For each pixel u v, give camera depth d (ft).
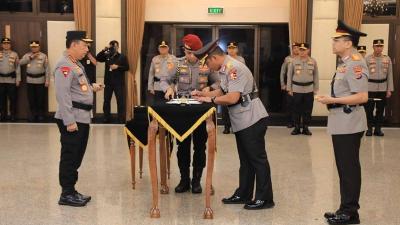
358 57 12.71
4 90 33.42
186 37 16.07
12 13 33.63
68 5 33.63
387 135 29.81
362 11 32.42
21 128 30.71
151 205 14.92
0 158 21.53
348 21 32.48
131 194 16.12
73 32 14.39
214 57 14.10
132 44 33.45
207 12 34.63
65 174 14.74
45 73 33.45
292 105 30.30
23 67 34.01
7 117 33.94
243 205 14.97
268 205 14.64
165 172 16.14
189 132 13.41
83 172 19.02
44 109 33.94
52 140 26.37
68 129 14.19
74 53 14.42
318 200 15.57
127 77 33.40
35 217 13.67
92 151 23.21
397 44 32.94
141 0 33.35
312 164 21.06
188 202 15.28
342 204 13.25
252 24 34.94
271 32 35.12
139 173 18.66
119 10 33.32
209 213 13.65
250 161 14.52
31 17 33.65
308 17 32.83
